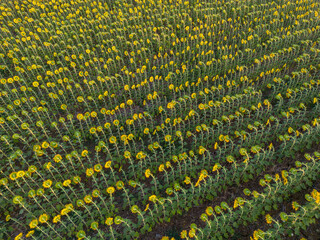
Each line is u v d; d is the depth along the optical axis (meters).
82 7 12.23
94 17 11.73
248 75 7.89
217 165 4.47
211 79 8.21
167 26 10.82
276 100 6.95
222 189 5.00
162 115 7.03
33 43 9.78
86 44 9.47
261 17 10.31
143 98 7.75
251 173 5.16
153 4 12.07
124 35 9.95
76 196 4.94
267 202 4.39
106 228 4.61
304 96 6.66
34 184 5.41
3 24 10.60
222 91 7.57
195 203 4.70
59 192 5.19
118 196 5.19
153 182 4.95
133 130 6.65
